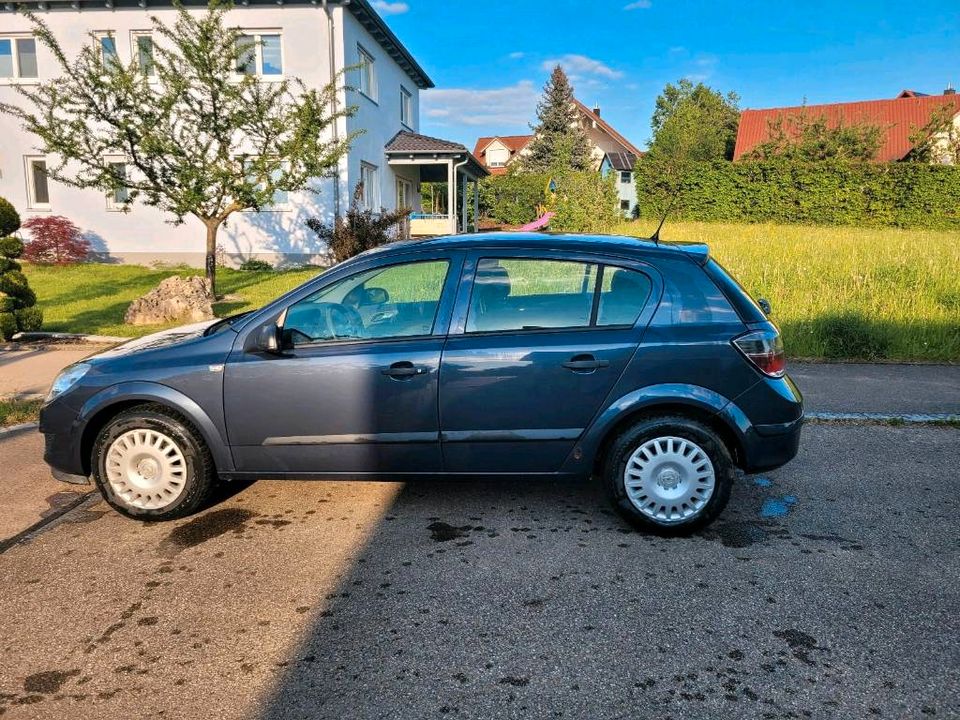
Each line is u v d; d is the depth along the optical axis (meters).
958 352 9.03
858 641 3.00
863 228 25.70
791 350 9.20
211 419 4.16
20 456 5.48
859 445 5.74
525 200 43.88
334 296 4.24
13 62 19.22
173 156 13.26
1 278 10.11
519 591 3.43
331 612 3.25
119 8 18.64
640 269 4.07
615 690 2.69
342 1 18.48
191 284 11.61
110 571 3.65
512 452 4.07
